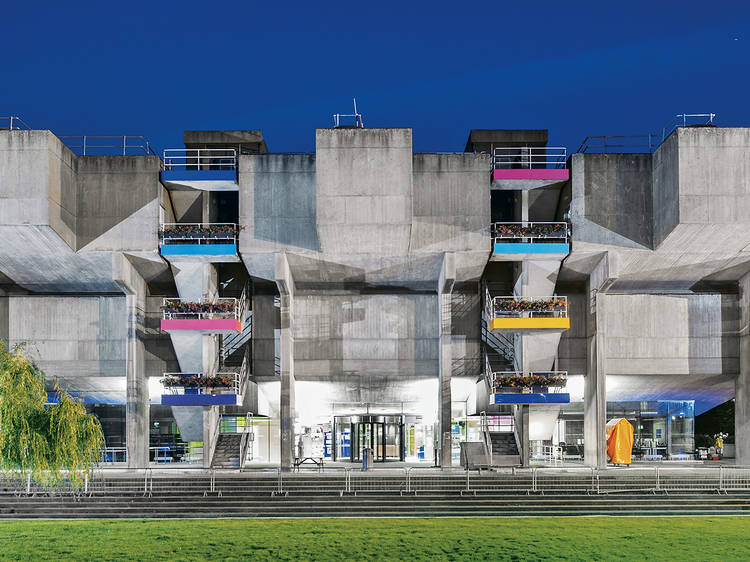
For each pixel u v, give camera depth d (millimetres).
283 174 30281
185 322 30719
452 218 30062
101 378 34250
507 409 34250
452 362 34062
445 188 30109
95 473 26078
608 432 32938
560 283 33812
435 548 17938
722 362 33625
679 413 39469
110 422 38781
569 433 39656
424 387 35656
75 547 18156
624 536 19172
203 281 32000
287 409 30812
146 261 31359
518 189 31656
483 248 30156
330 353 34062
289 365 31016
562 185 31625
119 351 33500
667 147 28891
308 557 17172
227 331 31000
